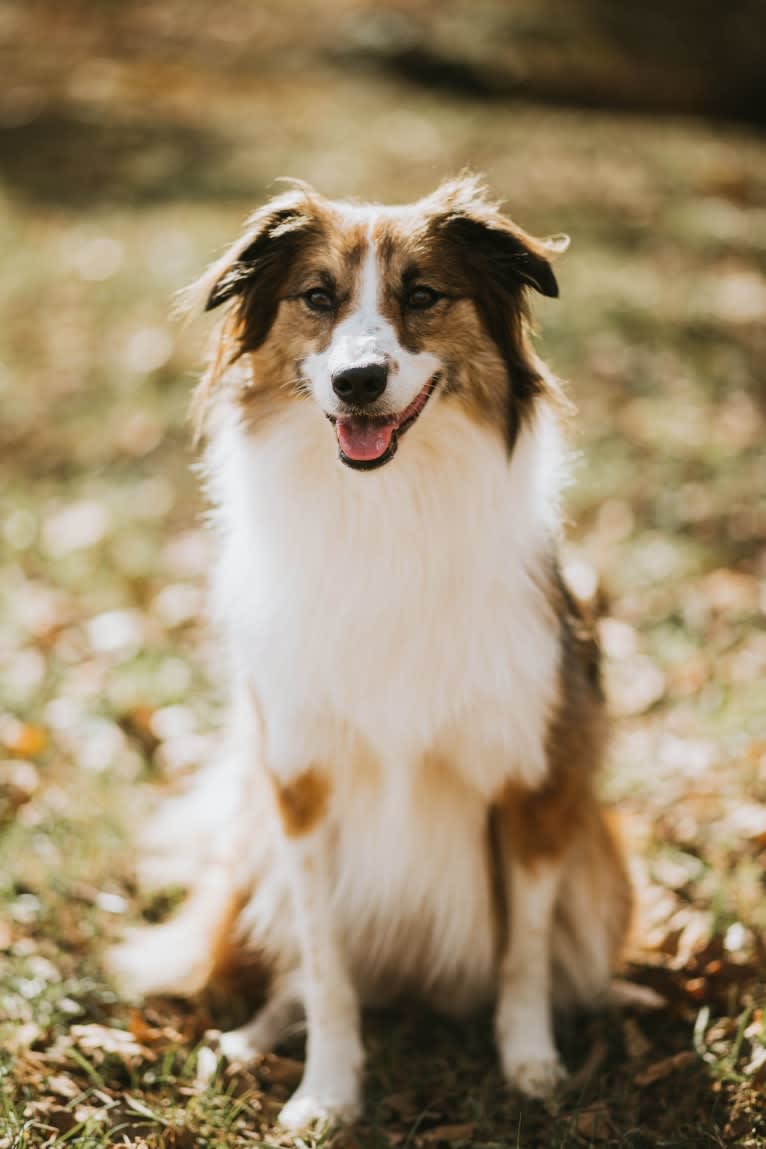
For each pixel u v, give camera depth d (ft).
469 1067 11.64
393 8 56.80
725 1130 10.47
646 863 14.02
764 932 12.78
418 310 10.67
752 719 16.47
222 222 35.91
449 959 12.07
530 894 11.47
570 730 11.27
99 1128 10.35
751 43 57.11
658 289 31.42
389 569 10.52
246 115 45.70
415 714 10.68
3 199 38.29
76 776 15.74
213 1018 12.46
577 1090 11.12
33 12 56.85
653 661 18.12
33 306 30.76
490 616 10.61
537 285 10.97
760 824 14.39
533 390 11.10
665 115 55.11
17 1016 11.87
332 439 10.50
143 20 56.85
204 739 16.71
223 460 11.51
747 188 41.29
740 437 24.35
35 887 13.71
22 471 23.90
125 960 12.58
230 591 11.38
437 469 10.52
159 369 27.40
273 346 11.02
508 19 55.93
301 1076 11.66
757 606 19.19
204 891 12.96
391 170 40.55
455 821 11.49
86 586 20.30
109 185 39.55
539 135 45.75
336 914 11.98
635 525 21.49
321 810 11.34
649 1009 12.14
